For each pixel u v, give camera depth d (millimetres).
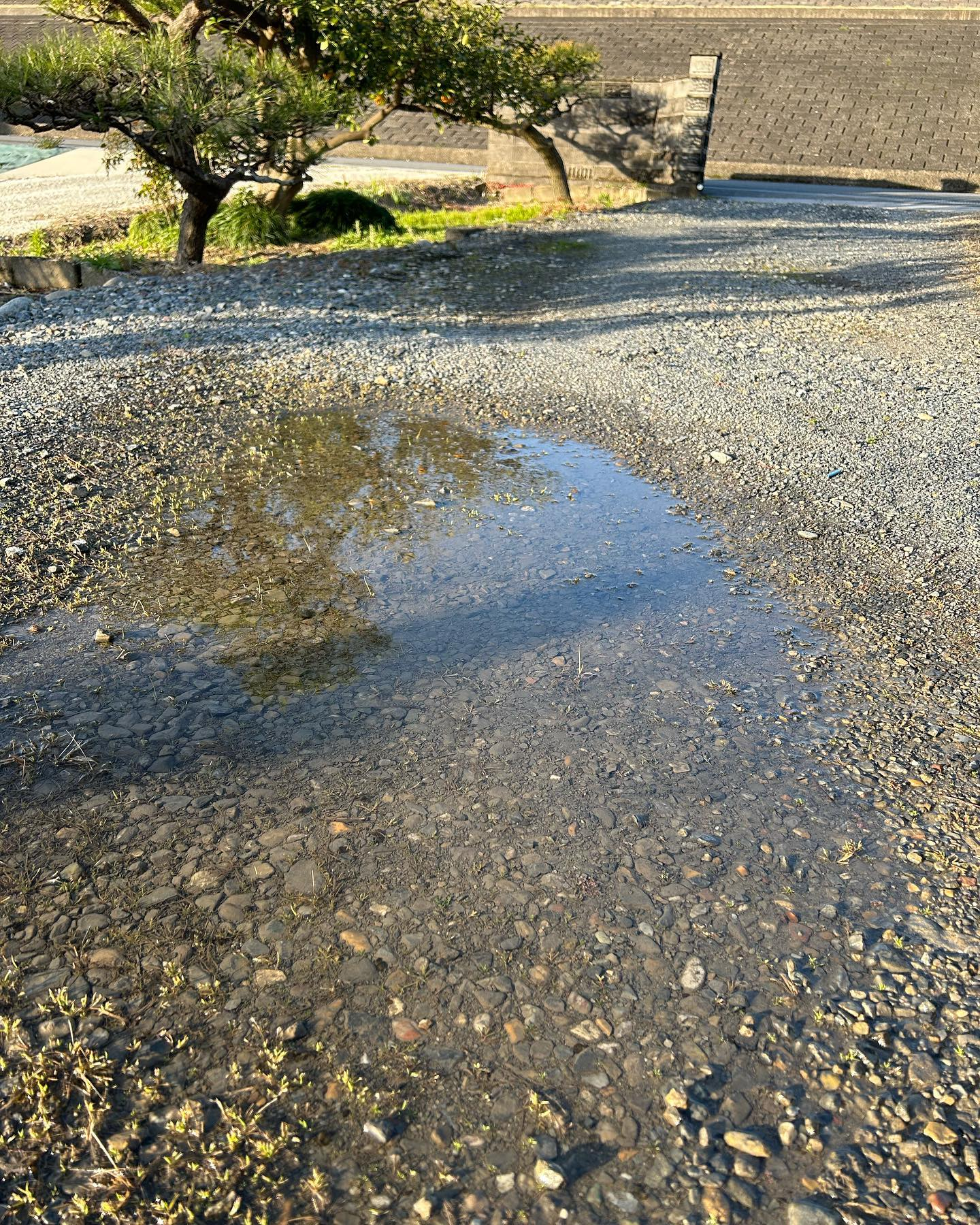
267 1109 2057
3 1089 2090
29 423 5930
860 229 13578
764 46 25016
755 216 14859
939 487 5289
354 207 13109
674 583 4328
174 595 4121
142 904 2566
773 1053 2213
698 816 2938
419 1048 2195
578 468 5562
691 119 16641
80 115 9492
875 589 4273
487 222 14328
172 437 5848
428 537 4715
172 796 2969
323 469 5484
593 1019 2277
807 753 3242
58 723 3283
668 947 2479
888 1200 1915
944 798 3045
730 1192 1924
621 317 8828
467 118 14812
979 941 2523
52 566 4281
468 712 3404
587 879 2684
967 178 18422
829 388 6949
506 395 6742
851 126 21109
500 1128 2031
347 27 11375
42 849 2748
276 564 4406
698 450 5809
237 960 2408
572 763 3152
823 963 2449
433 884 2648
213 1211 1876
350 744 3225
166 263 11234
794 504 5086
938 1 26406
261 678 3578
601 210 15344
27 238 13406
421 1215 1869
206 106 9797
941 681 3643
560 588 4262
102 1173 1930
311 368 7250
